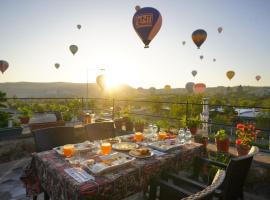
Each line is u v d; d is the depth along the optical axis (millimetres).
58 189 1478
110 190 1365
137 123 4637
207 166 2387
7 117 4395
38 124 4094
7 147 3689
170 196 1588
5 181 2947
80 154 1895
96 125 2977
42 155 1848
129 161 1613
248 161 1643
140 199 2479
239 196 1751
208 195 812
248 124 3217
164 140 2463
